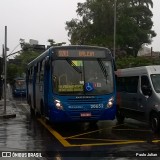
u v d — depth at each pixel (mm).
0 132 15227
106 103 15305
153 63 47125
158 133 14562
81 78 15281
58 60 15414
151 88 14984
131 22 61812
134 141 12672
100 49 15828
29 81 25625
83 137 13750
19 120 20219
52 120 15172
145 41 64000
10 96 57406
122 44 61750
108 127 16703
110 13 59719
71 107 15016
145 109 15445
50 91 15234
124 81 18375
